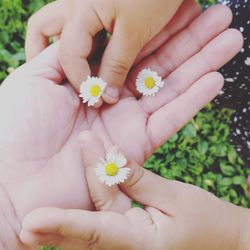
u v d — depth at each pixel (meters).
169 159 0.45
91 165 0.23
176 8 0.26
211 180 0.45
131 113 0.27
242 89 0.35
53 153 0.24
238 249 0.24
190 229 0.23
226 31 0.27
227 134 0.46
